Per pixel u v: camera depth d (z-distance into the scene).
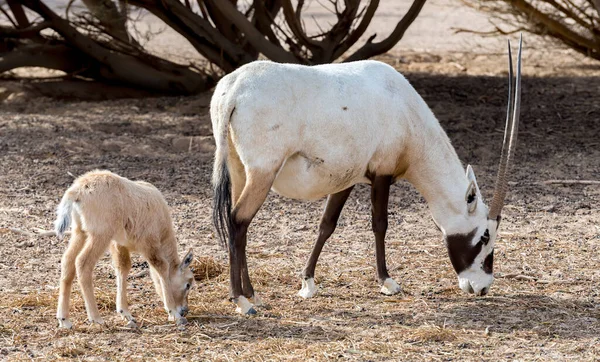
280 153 6.53
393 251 8.69
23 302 6.88
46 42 17.75
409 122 7.15
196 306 6.89
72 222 6.24
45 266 8.00
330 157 6.76
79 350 5.86
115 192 6.17
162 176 11.53
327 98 6.70
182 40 24.72
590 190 11.12
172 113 15.59
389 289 7.35
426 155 7.26
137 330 6.33
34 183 11.02
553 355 5.87
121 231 6.22
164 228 6.54
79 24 17.61
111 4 17.59
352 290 7.49
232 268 6.63
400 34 16.41
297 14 15.84
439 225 7.38
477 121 15.12
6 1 17.39
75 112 15.59
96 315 6.37
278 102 6.49
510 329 6.45
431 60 21.97
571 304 7.07
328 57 16.25
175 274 6.55
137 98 17.36
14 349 5.90
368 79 7.00
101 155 12.55
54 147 12.70
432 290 7.51
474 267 7.22
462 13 29.41
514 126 7.05
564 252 8.65
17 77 18.23
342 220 9.82
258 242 8.94
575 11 21.34
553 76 19.69
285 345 6.00
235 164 6.75
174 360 5.73
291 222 9.69
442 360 5.77
